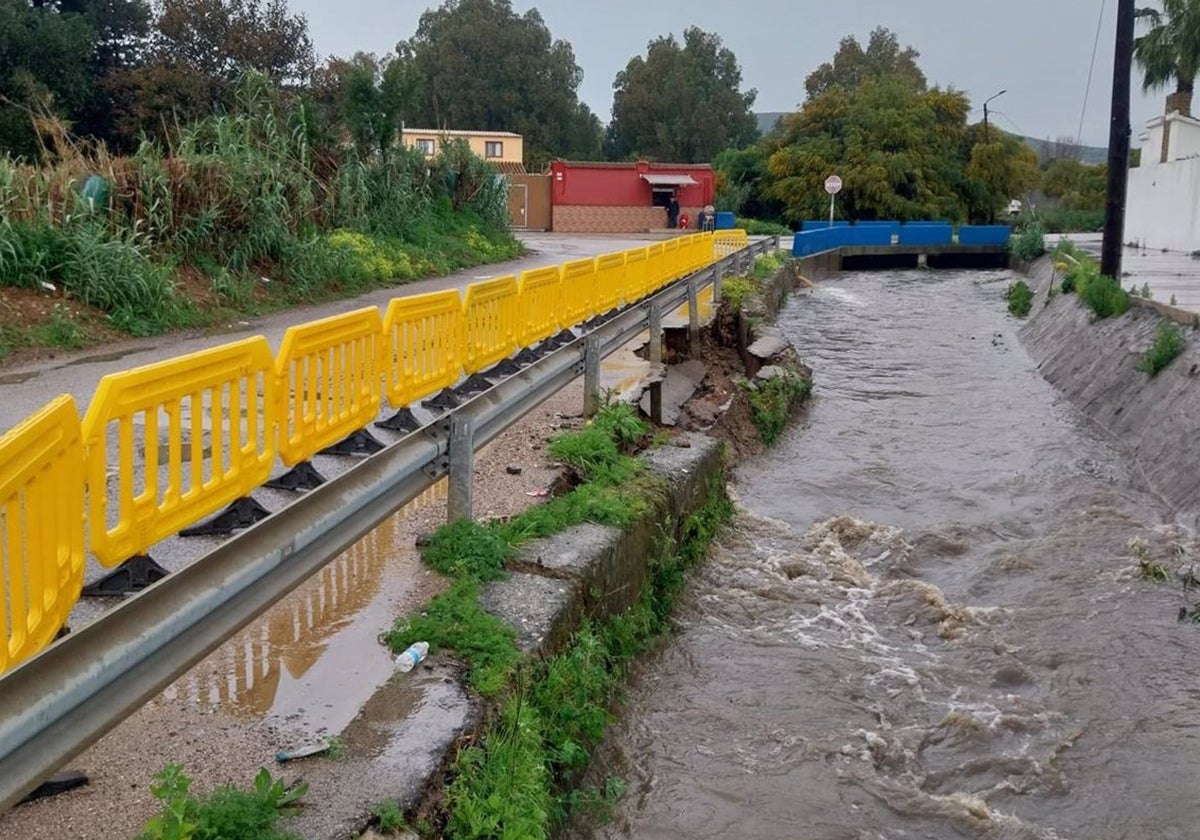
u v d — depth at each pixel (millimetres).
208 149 18875
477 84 75625
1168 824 5793
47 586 3588
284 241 16766
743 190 60312
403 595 5738
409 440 5926
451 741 4379
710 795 5809
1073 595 9000
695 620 8195
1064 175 82688
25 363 10719
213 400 4801
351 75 24531
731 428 13297
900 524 11023
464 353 8266
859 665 7625
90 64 38562
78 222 13469
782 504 11633
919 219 57281
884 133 57812
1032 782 6195
